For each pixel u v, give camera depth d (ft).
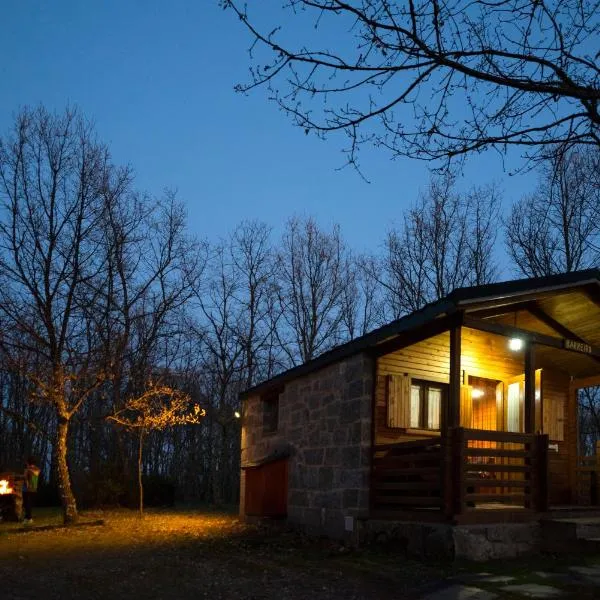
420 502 35.19
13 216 51.42
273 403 52.90
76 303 56.29
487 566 30.53
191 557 34.83
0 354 58.18
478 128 17.12
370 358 40.45
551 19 16.11
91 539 42.24
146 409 61.82
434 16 15.67
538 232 79.71
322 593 26.21
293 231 102.12
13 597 25.39
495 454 34.30
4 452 96.58
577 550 32.99
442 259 87.76
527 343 37.22
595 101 15.92
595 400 90.43
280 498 47.34
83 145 85.25
